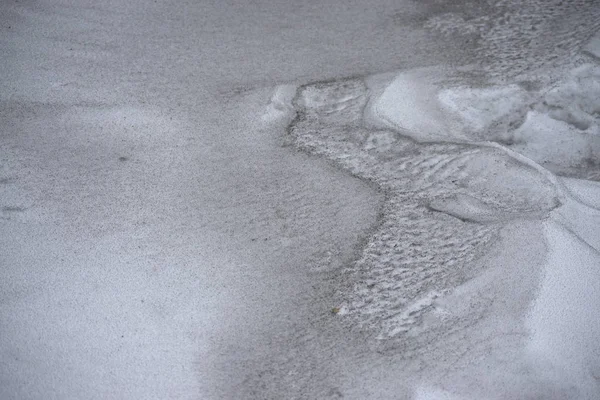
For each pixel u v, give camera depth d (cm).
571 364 210
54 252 250
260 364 211
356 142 327
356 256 255
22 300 227
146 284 238
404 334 221
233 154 316
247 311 230
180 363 210
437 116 353
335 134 333
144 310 228
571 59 404
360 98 363
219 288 238
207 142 324
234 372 208
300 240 263
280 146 324
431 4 495
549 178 296
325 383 205
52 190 283
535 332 217
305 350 216
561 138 354
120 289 235
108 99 352
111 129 327
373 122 342
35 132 319
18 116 330
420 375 207
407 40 438
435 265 249
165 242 259
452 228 268
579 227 270
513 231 259
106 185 289
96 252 251
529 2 492
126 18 450
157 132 329
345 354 214
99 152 310
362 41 435
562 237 257
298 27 453
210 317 227
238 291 238
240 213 277
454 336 219
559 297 230
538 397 201
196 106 353
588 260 247
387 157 316
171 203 281
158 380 204
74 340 214
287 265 250
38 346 211
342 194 290
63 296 231
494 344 215
